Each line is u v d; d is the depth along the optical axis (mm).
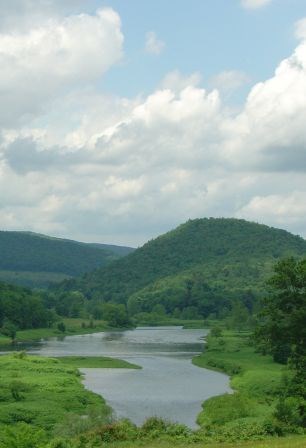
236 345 155125
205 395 87125
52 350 163250
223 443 46656
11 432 41969
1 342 190875
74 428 54406
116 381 102125
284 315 71125
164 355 147750
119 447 46062
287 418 53781
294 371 88000
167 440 48688
